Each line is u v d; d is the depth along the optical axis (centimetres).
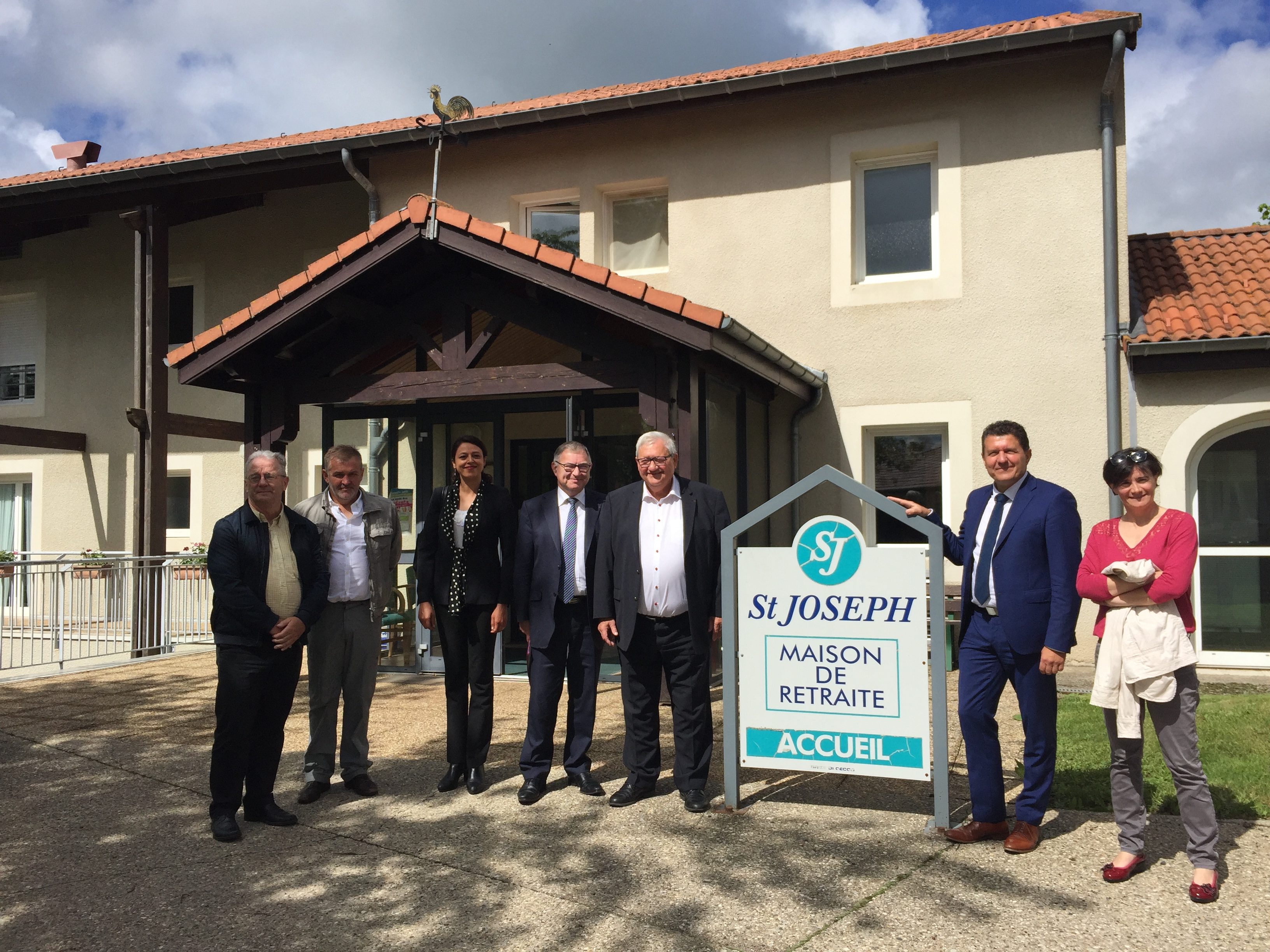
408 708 735
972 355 930
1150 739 573
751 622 464
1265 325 823
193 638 1161
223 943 335
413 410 922
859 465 959
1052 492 412
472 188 1110
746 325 1004
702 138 1033
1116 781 380
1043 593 406
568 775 522
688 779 476
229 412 1335
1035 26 923
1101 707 381
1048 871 384
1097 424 888
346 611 512
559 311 769
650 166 1050
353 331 820
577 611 508
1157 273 962
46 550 1412
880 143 970
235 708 448
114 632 1022
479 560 512
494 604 512
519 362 837
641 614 484
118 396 1390
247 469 466
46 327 1434
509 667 902
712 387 834
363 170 1138
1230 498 862
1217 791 471
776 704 459
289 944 333
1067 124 915
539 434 914
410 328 805
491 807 482
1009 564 411
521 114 1029
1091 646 884
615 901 363
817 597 455
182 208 1217
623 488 497
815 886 373
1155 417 868
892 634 443
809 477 457
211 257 1346
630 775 492
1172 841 415
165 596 1080
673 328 684
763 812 466
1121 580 377
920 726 437
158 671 951
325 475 523
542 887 378
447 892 375
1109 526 395
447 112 782
